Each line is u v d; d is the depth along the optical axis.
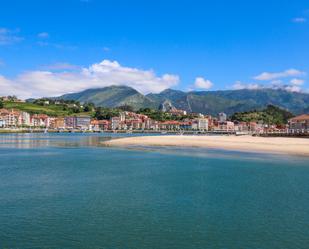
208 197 34.66
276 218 27.75
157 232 24.72
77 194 36.19
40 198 34.34
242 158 69.25
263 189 38.19
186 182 42.59
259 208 30.59
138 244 22.58
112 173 50.22
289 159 66.81
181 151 88.12
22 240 23.20
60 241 23.06
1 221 27.09
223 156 73.50
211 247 22.09
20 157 75.38
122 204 32.00
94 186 40.41
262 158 68.88
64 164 61.41
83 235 24.14
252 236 23.94
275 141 120.75
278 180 43.53
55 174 49.44
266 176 46.62
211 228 25.47
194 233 24.48
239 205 31.70
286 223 26.53
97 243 22.75
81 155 79.56
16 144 130.75
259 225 26.12
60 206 31.33
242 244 22.59
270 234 24.28
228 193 36.38
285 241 23.05
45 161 66.62
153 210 30.14
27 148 106.31
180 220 27.34
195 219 27.53
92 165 59.72
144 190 38.03
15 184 41.69
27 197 34.81
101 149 99.00
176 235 24.16
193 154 79.06
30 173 50.53
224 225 26.14
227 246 22.27
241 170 52.34
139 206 31.36
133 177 46.56
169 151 88.56
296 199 33.66
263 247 22.11
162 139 141.62
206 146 104.50
